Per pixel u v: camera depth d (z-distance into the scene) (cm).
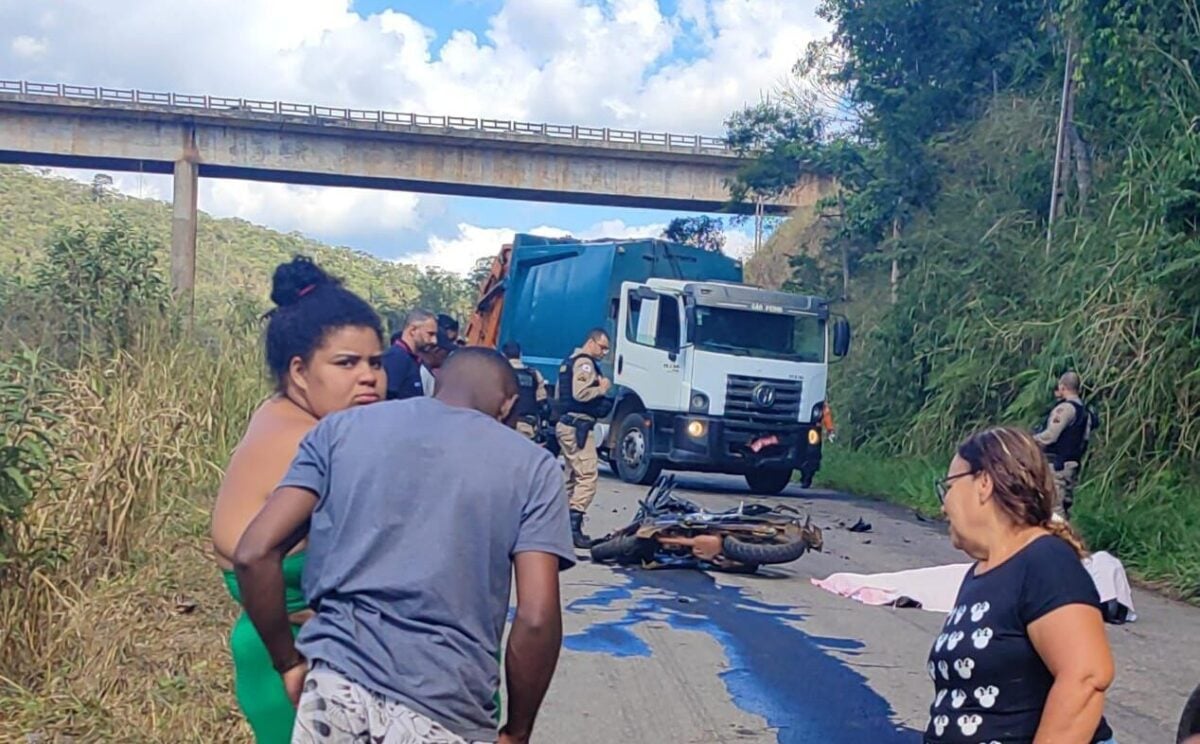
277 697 339
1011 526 338
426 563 298
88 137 3722
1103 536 1274
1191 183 1462
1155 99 1598
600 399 1174
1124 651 857
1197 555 1165
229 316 1294
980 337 1947
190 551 880
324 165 3900
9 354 889
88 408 834
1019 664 327
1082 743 314
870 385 2312
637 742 615
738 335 1773
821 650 811
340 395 349
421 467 306
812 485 2014
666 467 1786
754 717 662
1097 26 1647
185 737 562
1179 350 1446
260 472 339
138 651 677
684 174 4112
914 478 1820
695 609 930
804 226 3578
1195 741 340
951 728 336
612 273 1986
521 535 309
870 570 1130
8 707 588
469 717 298
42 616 652
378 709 291
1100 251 1620
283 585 309
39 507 702
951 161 2427
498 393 349
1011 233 2067
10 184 4106
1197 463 1419
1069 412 1162
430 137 3931
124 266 1270
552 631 305
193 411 1073
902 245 2339
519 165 4050
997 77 2459
